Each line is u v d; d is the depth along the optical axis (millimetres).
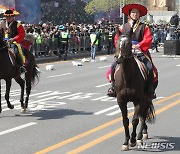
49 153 13461
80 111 20297
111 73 14039
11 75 19188
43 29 52219
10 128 16859
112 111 20297
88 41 61594
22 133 16062
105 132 16203
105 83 30281
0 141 14898
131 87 13156
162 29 84750
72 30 58219
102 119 18500
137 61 13719
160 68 41531
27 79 20406
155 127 17062
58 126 17172
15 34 19703
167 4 127875
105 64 46000
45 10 87438
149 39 13883
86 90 26938
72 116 19141
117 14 102688
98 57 56031
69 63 47000
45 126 17188
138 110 13383
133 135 13656
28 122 17938
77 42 58781
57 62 47938
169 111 20344
